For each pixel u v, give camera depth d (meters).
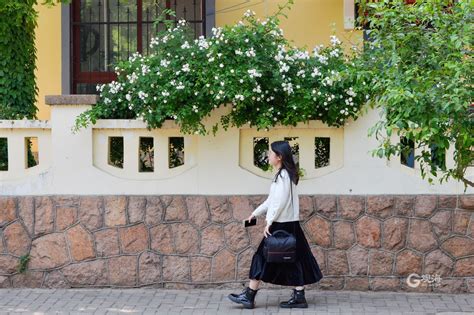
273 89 7.45
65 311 7.19
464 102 5.14
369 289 7.75
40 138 8.03
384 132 7.57
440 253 7.68
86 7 11.77
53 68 11.62
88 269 7.93
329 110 7.52
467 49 5.46
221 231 7.83
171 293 7.79
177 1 11.60
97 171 7.95
